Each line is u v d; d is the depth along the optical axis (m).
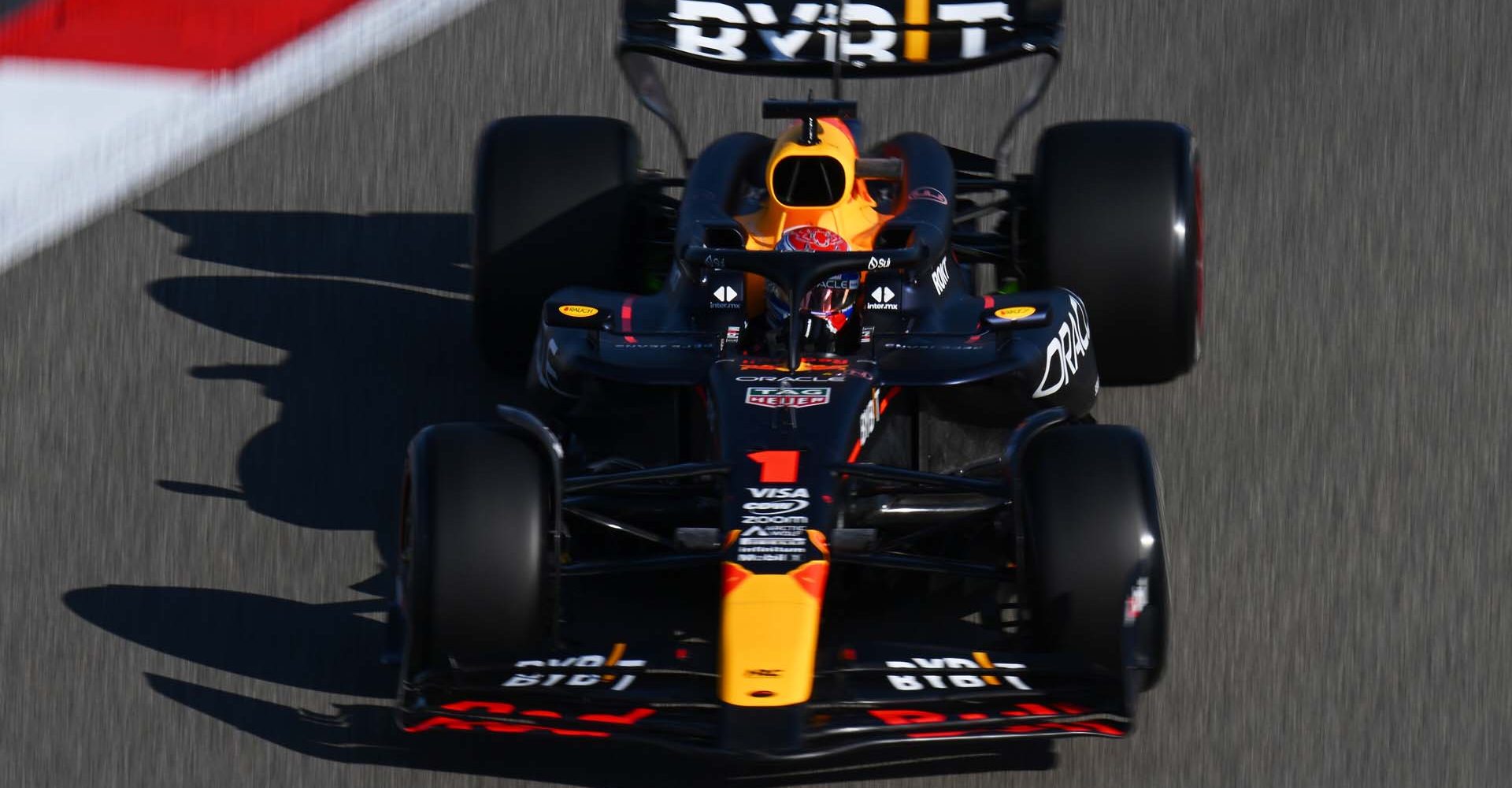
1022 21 32.44
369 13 48.56
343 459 31.03
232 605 27.17
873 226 27.91
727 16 32.97
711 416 24.83
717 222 27.52
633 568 23.14
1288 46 44.91
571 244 31.52
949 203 28.80
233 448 31.41
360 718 24.53
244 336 34.94
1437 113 41.41
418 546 22.20
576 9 48.69
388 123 43.47
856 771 23.28
